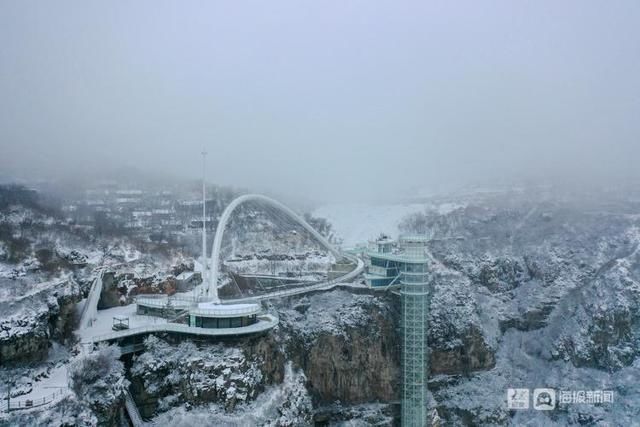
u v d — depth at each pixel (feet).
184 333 477.77
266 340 513.04
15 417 323.98
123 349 462.19
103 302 551.59
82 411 358.43
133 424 432.25
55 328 431.43
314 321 647.15
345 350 652.89
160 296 572.51
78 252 559.79
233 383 456.04
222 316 482.28
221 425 436.35
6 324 377.09
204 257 561.84
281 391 509.35
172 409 446.60
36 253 492.54
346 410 640.58
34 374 380.99
